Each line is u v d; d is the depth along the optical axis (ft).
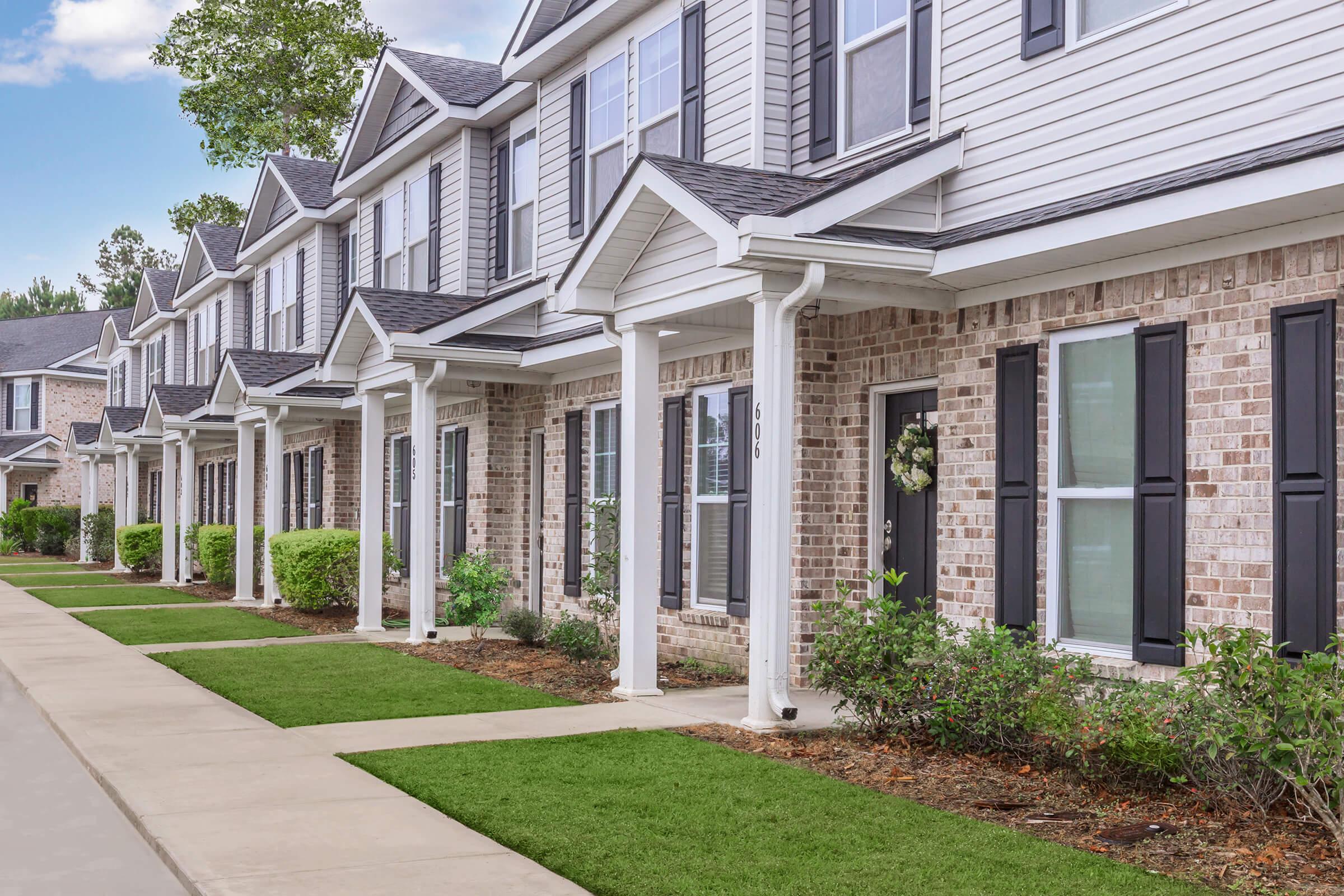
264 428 89.56
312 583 61.21
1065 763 24.25
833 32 36.42
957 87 30.99
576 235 48.44
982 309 30.63
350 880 18.60
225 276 98.43
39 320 189.88
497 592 53.31
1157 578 26.03
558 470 51.57
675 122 42.45
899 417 35.24
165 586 83.92
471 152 57.82
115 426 100.42
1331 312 22.89
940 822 21.36
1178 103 25.66
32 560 123.65
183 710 34.06
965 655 26.45
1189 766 21.94
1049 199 28.43
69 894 19.38
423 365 49.08
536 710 33.45
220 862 19.61
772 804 22.76
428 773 25.66
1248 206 22.09
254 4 120.67
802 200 28.58
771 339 29.63
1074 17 27.99
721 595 40.98
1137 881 17.94
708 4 40.47
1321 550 22.84
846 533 35.78
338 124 127.13
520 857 19.77
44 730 33.04
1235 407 24.58
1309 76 23.30
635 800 23.16
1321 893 17.38
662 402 43.42
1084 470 28.40
